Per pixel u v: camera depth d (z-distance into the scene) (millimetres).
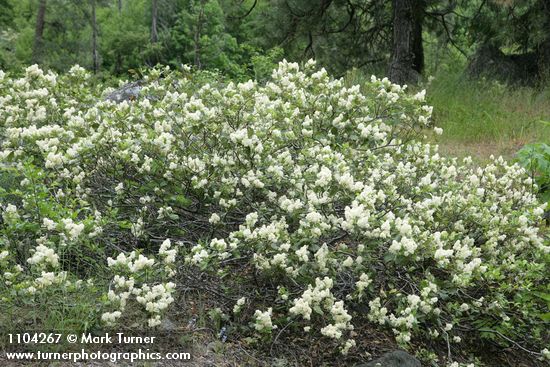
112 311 3932
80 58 28812
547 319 4508
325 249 4109
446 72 14297
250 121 5094
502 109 11062
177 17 31297
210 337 4191
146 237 4703
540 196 6430
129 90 7891
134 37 31469
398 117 5434
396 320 4074
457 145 9656
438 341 4676
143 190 4953
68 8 28812
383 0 14430
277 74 5723
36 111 5316
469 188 5445
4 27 34062
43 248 3809
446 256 4172
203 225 4980
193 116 4742
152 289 3834
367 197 4094
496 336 4688
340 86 5422
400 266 4391
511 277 4680
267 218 4805
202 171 4719
